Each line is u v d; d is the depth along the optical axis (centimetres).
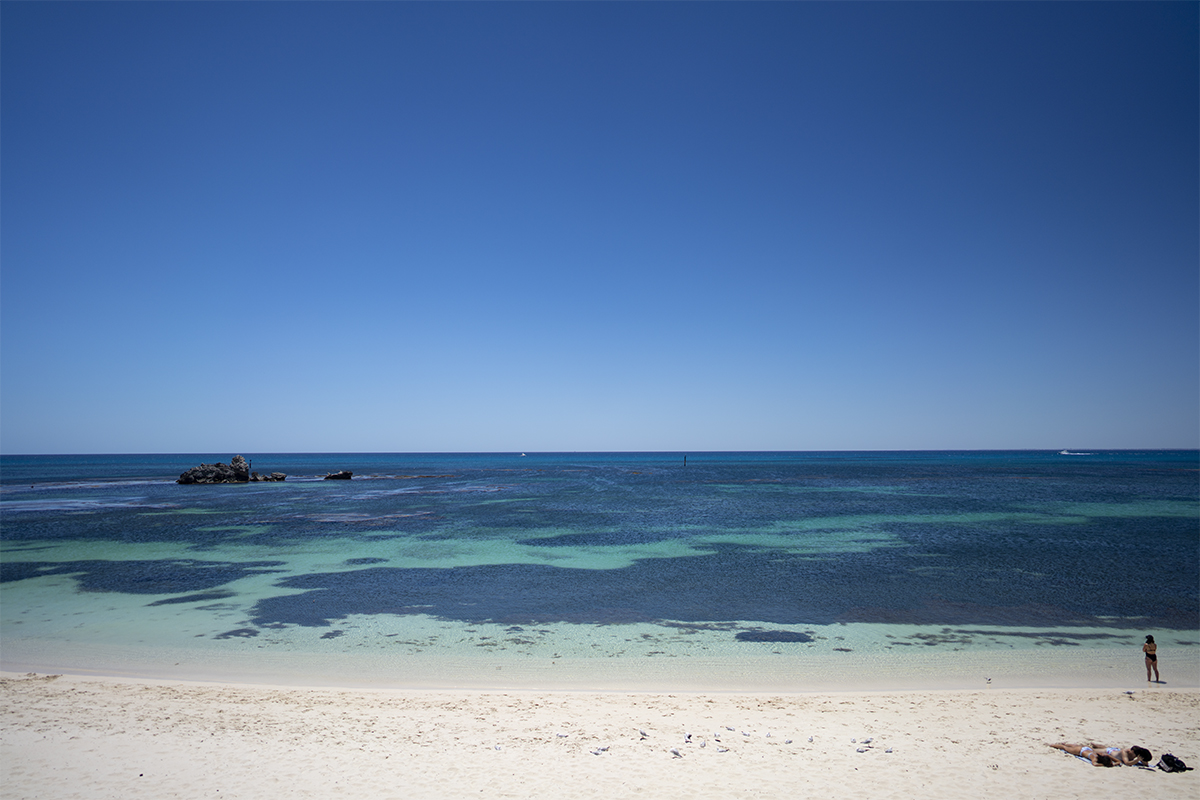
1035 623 1838
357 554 3036
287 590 2280
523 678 1402
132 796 834
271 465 19588
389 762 948
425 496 6600
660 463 19900
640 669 1462
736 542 3384
